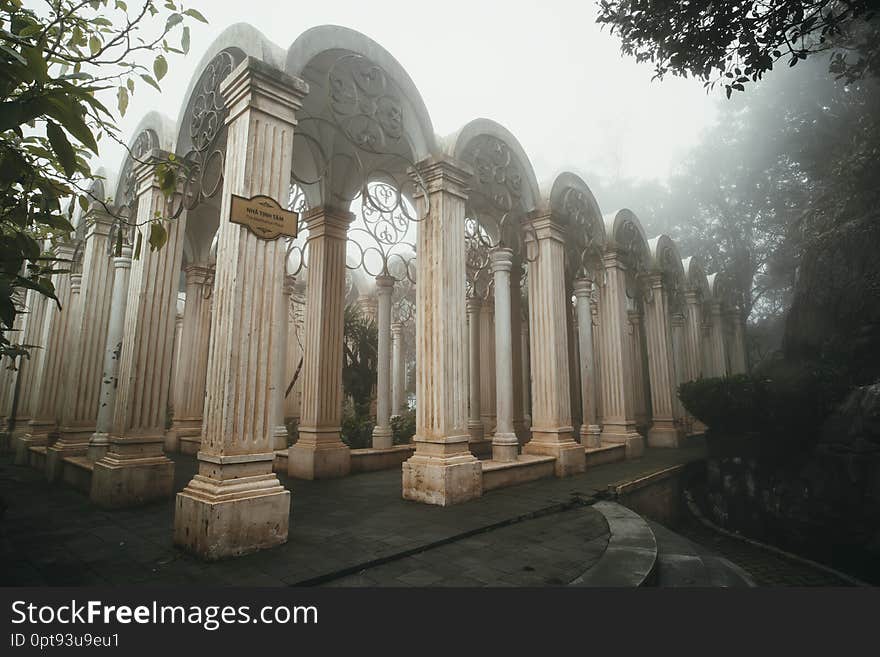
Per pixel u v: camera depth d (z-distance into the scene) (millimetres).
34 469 9203
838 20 4785
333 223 9398
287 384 16156
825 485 9281
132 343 6473
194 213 11242
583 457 9070
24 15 2473
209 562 3984
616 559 4117
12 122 1686
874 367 10867
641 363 16641
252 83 4895
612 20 5723
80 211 9461
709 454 11516
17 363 12570
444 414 6617
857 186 13461
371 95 6742
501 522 5410
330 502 6469
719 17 4953
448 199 7234
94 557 4145
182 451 11648
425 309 7074
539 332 9250
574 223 10320
